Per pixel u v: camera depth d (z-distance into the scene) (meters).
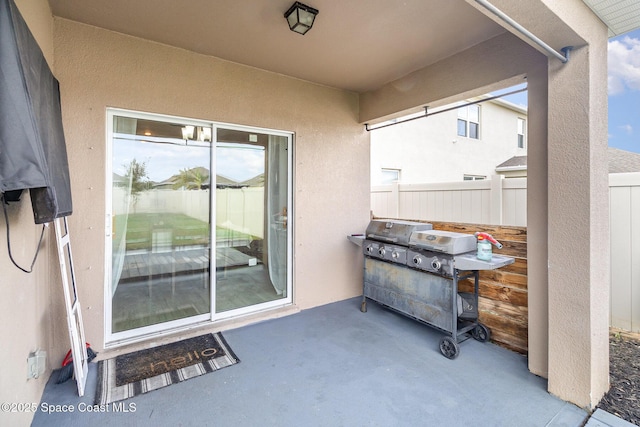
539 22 1.72
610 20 2.01
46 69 1.83
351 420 1.89
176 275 3.06
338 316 3.53
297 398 2.09
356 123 4.11
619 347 2.66
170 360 2.54
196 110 2.95
